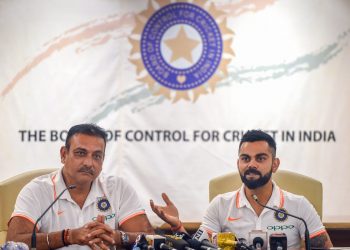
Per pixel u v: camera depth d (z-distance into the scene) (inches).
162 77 201.6
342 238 191.5
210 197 166.7
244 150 144.1
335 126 203.6
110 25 200.7
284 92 202.5
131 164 201.6
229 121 202.1
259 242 123.3
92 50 200.4
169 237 118.3
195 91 201.9
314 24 202.7
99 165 140.6
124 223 145.2
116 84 201.2
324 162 203.6
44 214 129.3
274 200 145.8
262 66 202.2
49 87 199.8
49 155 199.9
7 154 199.0
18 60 198.8
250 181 143.0
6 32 198.5
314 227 145.8
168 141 202.1
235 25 202.1
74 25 199.9
